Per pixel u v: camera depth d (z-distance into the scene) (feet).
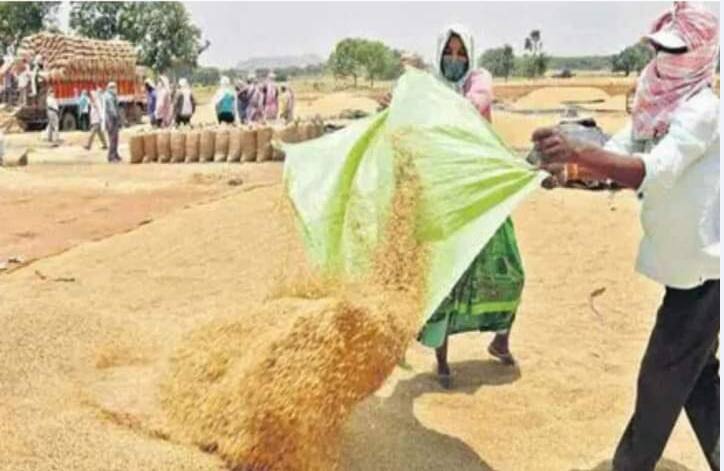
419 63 17.17
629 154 12.38
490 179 12.76
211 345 14.05
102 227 35.42
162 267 26.89
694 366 12.48
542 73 273.13
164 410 13.65
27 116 102.68
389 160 13.28
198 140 64.64
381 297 12.78
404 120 13.42
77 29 246.68
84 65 108.88
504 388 17.69
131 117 120.67
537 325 21.91
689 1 12.01
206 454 12.72
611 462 14.76
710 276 12.14
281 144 15.52
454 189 12.85
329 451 12.71
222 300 23.11
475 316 16.30
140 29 248.73
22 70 106.52
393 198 13.15
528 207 37.93
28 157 72.02
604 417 16.57
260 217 33.01
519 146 51.49
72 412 13.78
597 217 35.86
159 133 65.62
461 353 19.65
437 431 15.56
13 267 27.14
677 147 11.69
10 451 12.53
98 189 48.52
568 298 24.34
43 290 24.23
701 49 11.94
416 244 12.94
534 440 15.48
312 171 13.85
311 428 12.37
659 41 11.96
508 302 16.53
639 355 19.95
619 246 30.58
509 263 16.39
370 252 13.20
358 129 13.80
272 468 12.41
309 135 66.33
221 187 49.14
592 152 11.76
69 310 18.24
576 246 30.50
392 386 17.49
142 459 12.37
